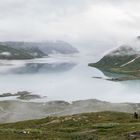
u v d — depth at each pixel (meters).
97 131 70.94
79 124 109.94
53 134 59.81
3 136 55.44
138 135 55.25
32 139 53.75
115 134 63.69
